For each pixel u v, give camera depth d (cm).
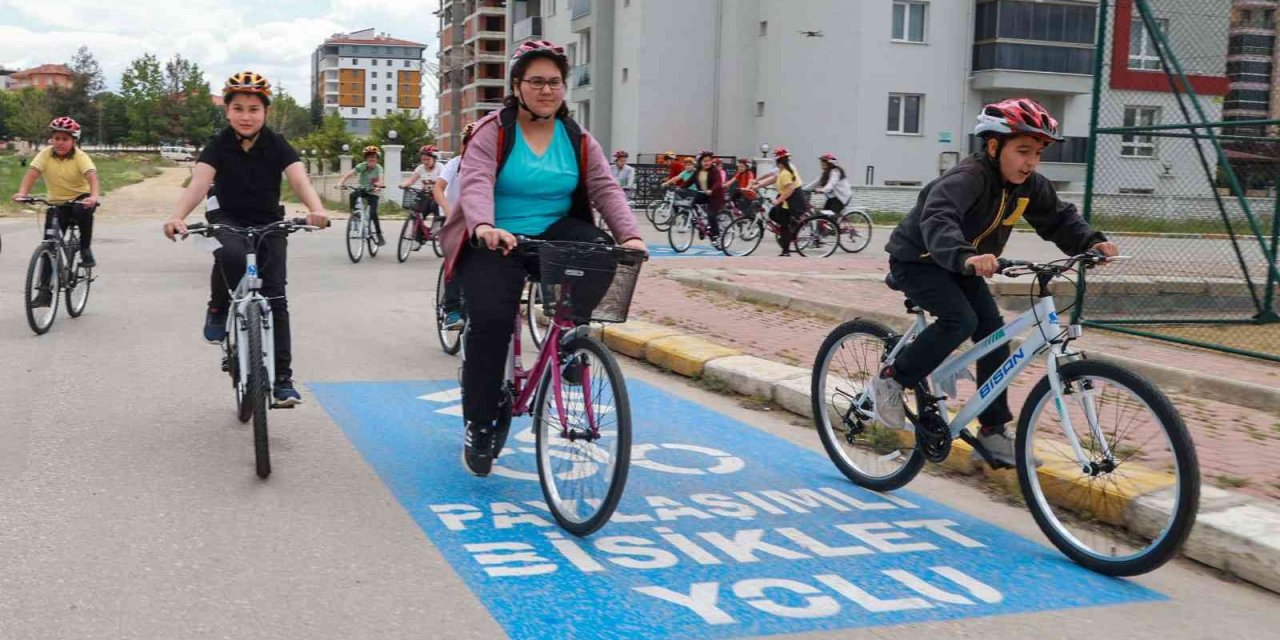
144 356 807
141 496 478
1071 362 444
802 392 688
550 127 481
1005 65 3631
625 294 444
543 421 470
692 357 800
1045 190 478
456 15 2981
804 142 3781
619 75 4328
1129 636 369
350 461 550
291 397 541
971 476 556
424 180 1589
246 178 576
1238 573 430
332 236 2039
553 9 5231
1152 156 1264
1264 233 1264
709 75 4122
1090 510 478
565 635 350
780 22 3866
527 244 459
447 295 821
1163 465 471
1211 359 884
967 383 641
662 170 3719
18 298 1093
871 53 3600
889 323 997
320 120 14988
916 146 3691
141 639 335
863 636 360
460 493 502
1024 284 1398
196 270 1388
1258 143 1234
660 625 361
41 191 3231
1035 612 387
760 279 1325
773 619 370
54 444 559
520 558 419
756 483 540
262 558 409
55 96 12962
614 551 432
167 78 12175
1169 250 1341
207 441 577
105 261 1473
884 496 526
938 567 429
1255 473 543
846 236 2039
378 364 814
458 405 686
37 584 376
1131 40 1251
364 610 364
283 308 555
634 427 651
